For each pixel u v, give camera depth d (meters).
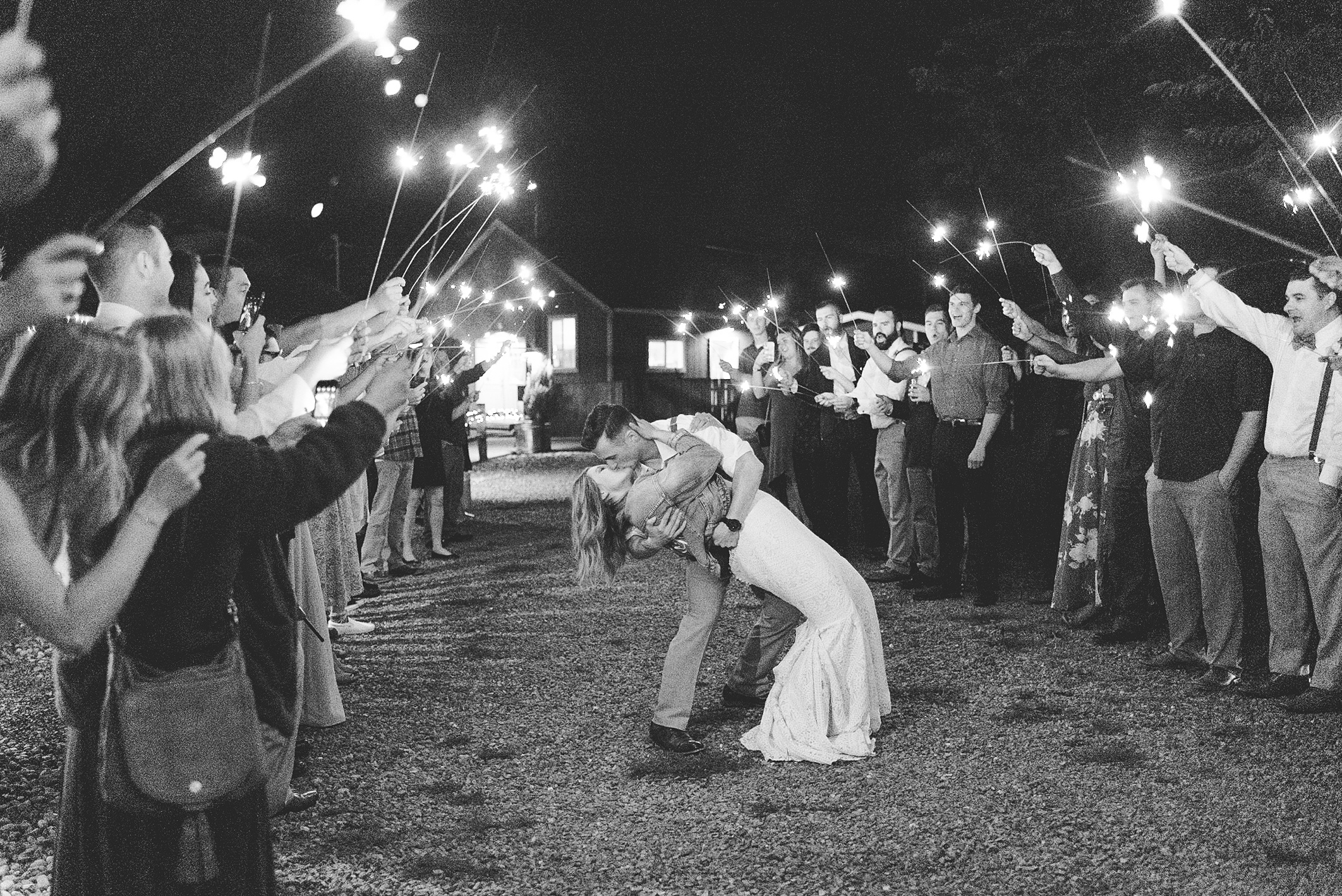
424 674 6.66
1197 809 4.26
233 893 2.54
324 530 7.42
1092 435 7.21
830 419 9.70
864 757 5.02
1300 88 7.72
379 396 2.77
